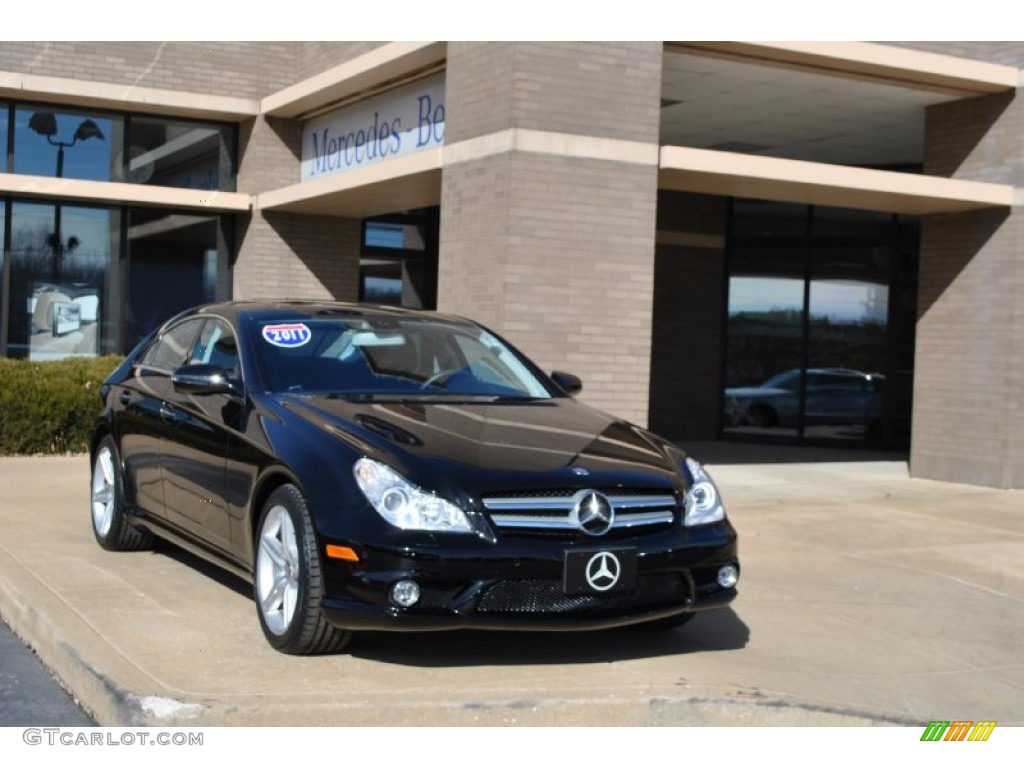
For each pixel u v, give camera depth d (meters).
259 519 5.39
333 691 4.64
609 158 10.34
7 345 15.19
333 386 5.92
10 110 15.10
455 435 5.27
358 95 13.85
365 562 4.71
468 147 10.61
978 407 12.23
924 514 10.11
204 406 6.12
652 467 5.30
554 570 4.82
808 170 10.89
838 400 15.62
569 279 10.23
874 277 15.41
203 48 15.32
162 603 5.99
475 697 4.64
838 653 5.84
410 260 16.31
